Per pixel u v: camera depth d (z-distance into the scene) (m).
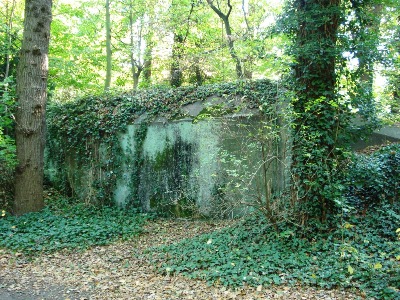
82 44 18.09
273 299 5.38
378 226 7.62
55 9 16.39
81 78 17.17
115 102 12.49
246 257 6.96
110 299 5.64
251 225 8.55
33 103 10.52
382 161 9.03
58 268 7.12
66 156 13.36
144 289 6.00
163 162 11.07
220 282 6.06
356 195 8.66
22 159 10.48
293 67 7.89
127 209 11.59
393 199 8.48
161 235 9.36
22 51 10.55
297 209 7.71
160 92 12.09
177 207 10.77
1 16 14.55
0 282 6.35
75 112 13.29
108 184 12.04
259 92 9.54
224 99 10.36
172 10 18.27
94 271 6.95
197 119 9.92
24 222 9.59
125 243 8.81
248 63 11.49
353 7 8.02
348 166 8.26
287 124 7.43
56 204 12.05
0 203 10.66
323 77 7.66
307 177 7.56
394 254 6.50
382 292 5.24
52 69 16.12
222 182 9.98
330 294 5.46
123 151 11.83
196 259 7.07
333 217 7.54
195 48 18.92
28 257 7.69
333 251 6.79
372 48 7.75
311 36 7.64
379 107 9.38
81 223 9.95
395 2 10.28
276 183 9.28
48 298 5.70
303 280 5.89
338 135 7.71
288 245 7.25
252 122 9.41
